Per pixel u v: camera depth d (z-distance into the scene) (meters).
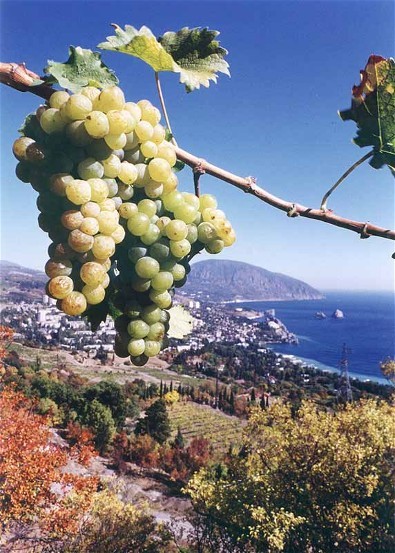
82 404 33.56
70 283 1.33
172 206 1.52
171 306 1.63
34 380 34.91
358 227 1.44
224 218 1.60
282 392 54.34
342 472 17.03
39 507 16.69
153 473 30.80
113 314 1.58
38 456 17.34
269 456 18.77
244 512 17.64
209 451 35.12
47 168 1.32
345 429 18.14
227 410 47.81
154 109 1.45
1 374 33.41
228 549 18.19
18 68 1.27
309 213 1.45
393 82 1.46
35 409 30.62
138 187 1.50
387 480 16.98
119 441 33.38
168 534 20.05
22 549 15.88
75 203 1.30
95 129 1.24
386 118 1.48
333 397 48.91
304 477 17.67
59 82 1.24
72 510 17.28
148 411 37.12
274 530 15.33
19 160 1.33
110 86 1.32
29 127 1.33
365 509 16.08
